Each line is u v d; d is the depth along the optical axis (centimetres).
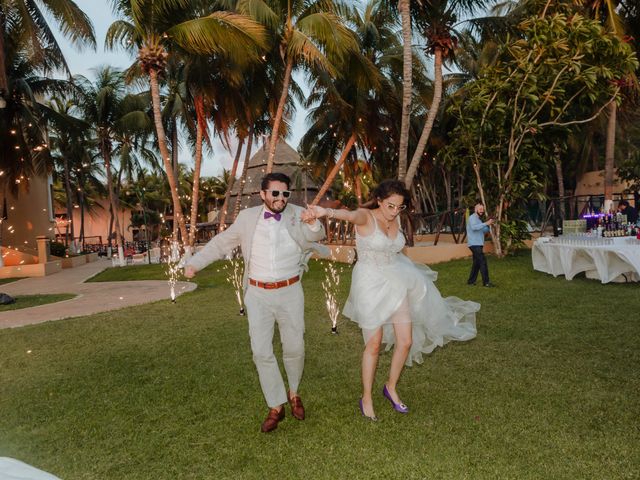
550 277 895
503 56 1284
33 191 2370
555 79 1099
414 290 353
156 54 1348
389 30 1775
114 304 888
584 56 1073
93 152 3441
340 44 1197
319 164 2175
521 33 1322
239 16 1192
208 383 411
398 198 327
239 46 1202
